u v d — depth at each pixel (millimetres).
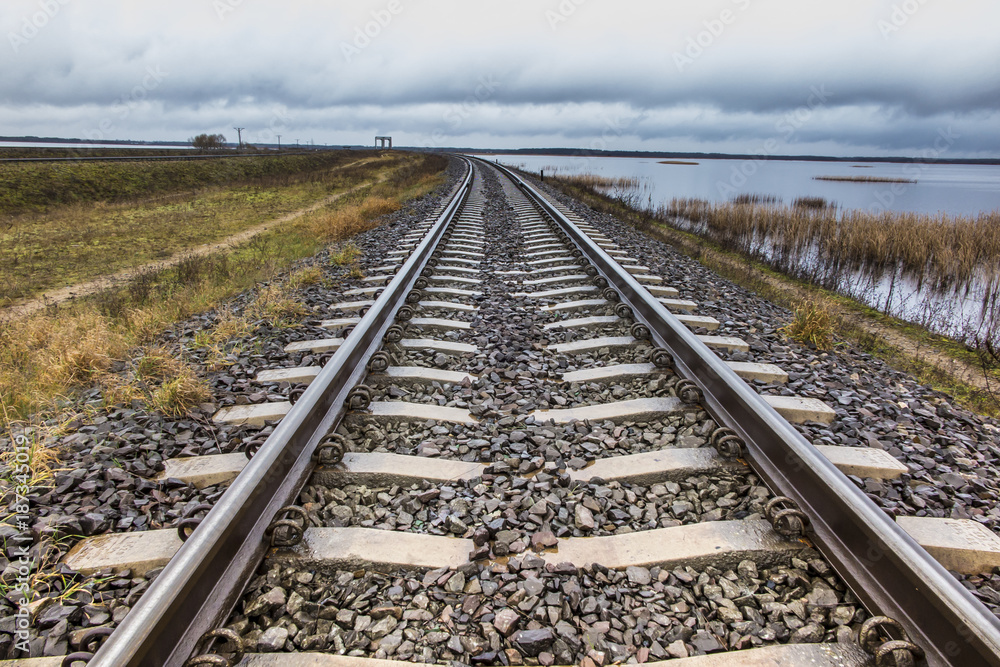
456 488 2531
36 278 8711
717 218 16812
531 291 6195
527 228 11203
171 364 3984
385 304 4527
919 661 1583
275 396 3578
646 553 2111
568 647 1744
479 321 4934
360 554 2072
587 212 14586
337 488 2518
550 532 2215
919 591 1644
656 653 1726
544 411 3260
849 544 1954
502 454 2805
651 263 7945
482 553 2100
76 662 1688
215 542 1776
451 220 11398
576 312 5230
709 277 7617
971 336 6926
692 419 3029
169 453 2963
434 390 3549
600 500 2434
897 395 3910
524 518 2324
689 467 2584
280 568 2025
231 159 35688
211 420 3326
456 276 6879
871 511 1875
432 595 1944
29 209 18578
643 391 3439
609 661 1703
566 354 4180
